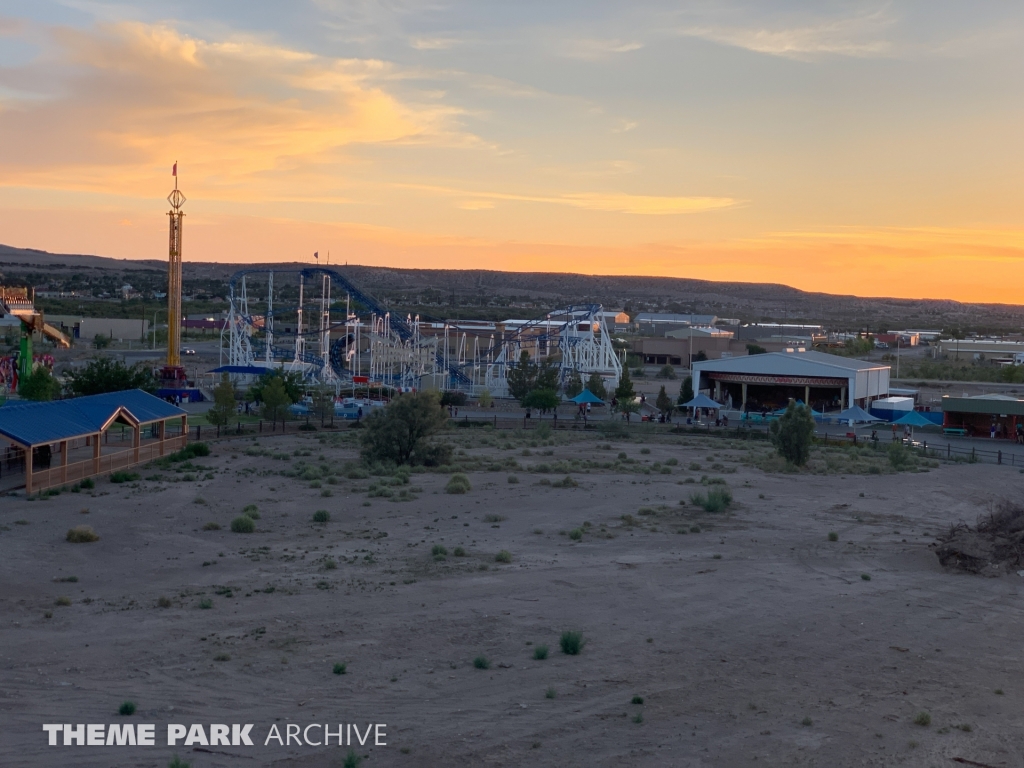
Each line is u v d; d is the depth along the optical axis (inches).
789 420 2605.8
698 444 3221.0
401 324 5093.5
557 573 1286.9
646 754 688.4
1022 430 3558.1
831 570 1346.0
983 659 956.0
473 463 2536.9
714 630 1028.5
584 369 5442.9
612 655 930.1
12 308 3720.5
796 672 893.2
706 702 802.8
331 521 1670.8
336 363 5177.2
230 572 1266.0
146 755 666.8
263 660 887.7
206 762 658.8
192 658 888.9
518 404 4655.5
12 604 1076.5
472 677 855.7
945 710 801.6
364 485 2102.6
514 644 958.4
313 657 900.6
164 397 4037.9
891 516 1846.7
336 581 1215.6
